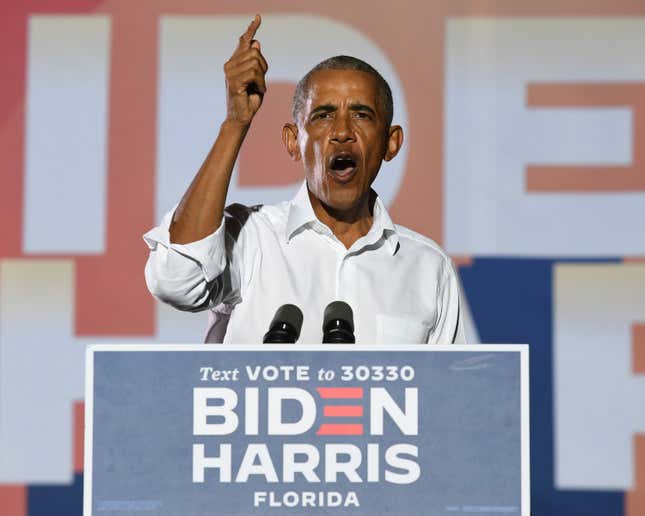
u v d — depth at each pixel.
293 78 14.23
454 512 5.69
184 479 5.70
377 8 14.30
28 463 13.98
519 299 14.09
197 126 14.30
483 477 5.70
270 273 8.20
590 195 14.16
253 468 5.70
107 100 14.30
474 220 14.13
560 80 14.27
